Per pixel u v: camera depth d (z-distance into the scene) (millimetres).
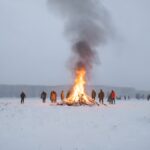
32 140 10891
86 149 9617
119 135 11867
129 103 38562
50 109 24797
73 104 31609
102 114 20531
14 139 11000
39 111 22469
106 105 32250
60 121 16234
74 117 18344
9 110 22859
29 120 16438
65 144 10312
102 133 12367
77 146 10023
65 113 21062
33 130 13016
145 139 11023
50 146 10016
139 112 22219
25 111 22219
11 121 15805
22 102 38156
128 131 12820
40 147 9859
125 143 10367
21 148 9695
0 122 15297
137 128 13648
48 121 16156
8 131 12602
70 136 11719
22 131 12688
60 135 11914
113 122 15883
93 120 16812
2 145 10047
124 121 16312
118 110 24422
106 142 10586
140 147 9781
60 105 31656
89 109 25516
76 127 14031
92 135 11914
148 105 32750
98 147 9852
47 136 11680
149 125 14625
